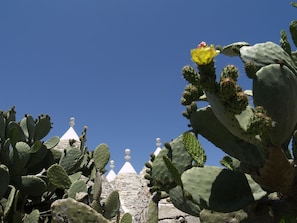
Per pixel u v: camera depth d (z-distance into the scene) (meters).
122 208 13.85
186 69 2.00
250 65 2.10
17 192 4.38
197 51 1.94
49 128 5.75
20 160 4.80
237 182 2.28
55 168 4.78
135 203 14.27
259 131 1.98
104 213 4.80
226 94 1.95
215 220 2.27
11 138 4.80
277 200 2.29
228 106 1.98
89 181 5.90
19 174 4.83
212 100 2.07
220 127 2.46
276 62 2.14
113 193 4.86
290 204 2.21
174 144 2.80
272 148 2.08
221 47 2.89
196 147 2.49
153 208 3.09
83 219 3.39
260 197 2.19
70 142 5.65
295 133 2.43
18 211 4.44
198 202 2.21
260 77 2.09
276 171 2.11
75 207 3.42
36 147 5.02
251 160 2.24
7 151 4.78
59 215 3.41
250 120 1.99
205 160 2.49
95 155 4.98
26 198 4.83
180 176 2.26
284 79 2.06
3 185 4.25
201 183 2.29
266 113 2.07
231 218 2.26
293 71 2.19
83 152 5.86
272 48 2.21
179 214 7.77
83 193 4.30
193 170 2.33
